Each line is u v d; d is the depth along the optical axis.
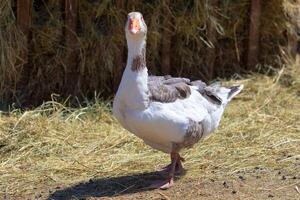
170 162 5.92
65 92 7.38
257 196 5.21
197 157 6.03
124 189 5.38
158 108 5.07
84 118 6.95
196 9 7.61
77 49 7.32
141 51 5.04
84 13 7.34
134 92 5.03
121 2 7.34
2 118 6.73
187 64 7.88
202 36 7.82
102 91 7.49
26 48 7.18
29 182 5.57
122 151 6.20
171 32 7.66
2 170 5.79
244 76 8.07
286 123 6.92
